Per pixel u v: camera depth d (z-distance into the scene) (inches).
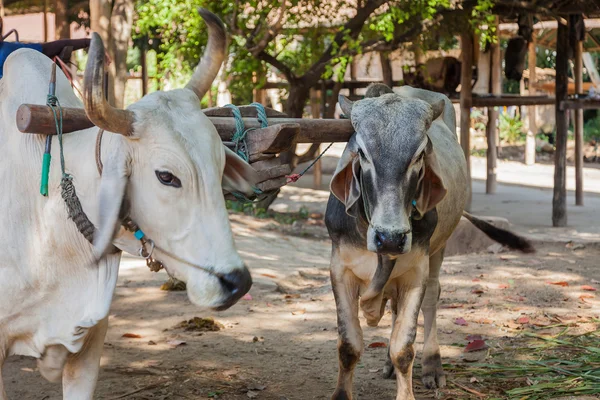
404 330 150.6
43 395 167.6
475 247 334.0
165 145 102.8
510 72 446.6
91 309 115.3
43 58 131.9
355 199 139.6
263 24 398.3
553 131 869.2
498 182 610.5
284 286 271.3
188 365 186.1
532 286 267.1
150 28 487.8
